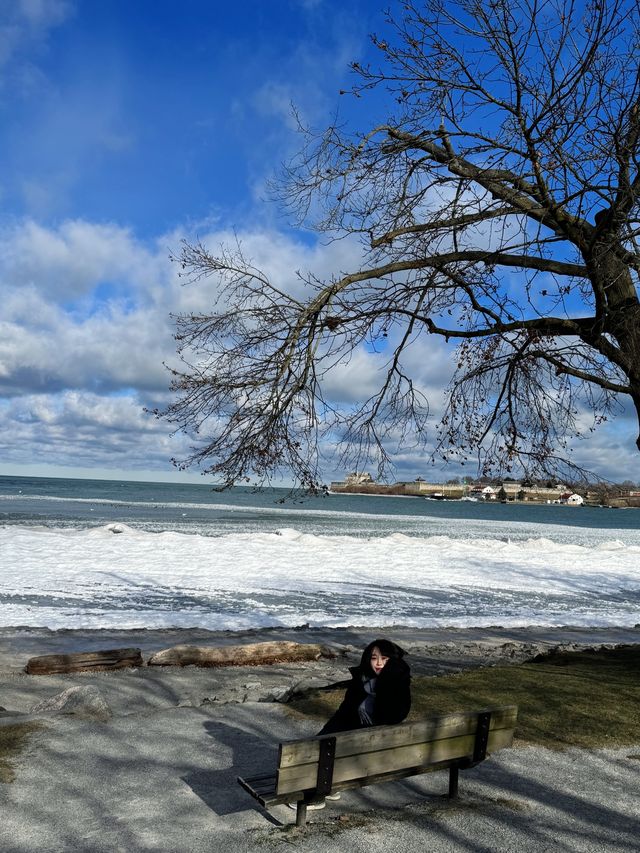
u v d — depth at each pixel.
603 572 28.28
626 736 6.28
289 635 12.70
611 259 6.86
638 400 7.06
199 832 4.11
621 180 6.44
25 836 3.99
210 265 7.11
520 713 6.91
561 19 6.49
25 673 9.01
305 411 7.06
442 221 7.30
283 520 54.31
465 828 4.25
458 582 23.20
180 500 91.50
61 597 16.70
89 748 5.58
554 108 6.40
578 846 4.05
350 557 27.91
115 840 3.97
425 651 11.17
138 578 20.31
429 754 4.35
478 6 6.55
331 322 7.19
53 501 70.62
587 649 11.52
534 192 6.82
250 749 5.70
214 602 17.06
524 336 7.74
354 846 3.96
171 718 6.57
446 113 7.22
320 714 6.77
